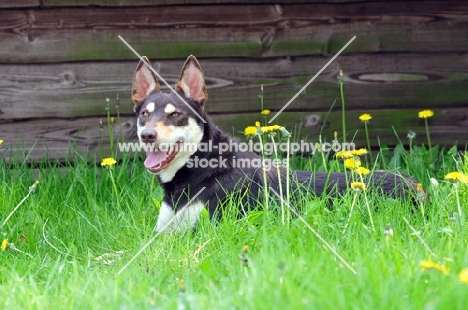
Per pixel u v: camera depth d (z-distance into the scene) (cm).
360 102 363
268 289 247
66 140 358
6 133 356
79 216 313
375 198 299
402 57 363
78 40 354
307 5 359
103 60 357
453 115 365
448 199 297
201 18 357
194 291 261
